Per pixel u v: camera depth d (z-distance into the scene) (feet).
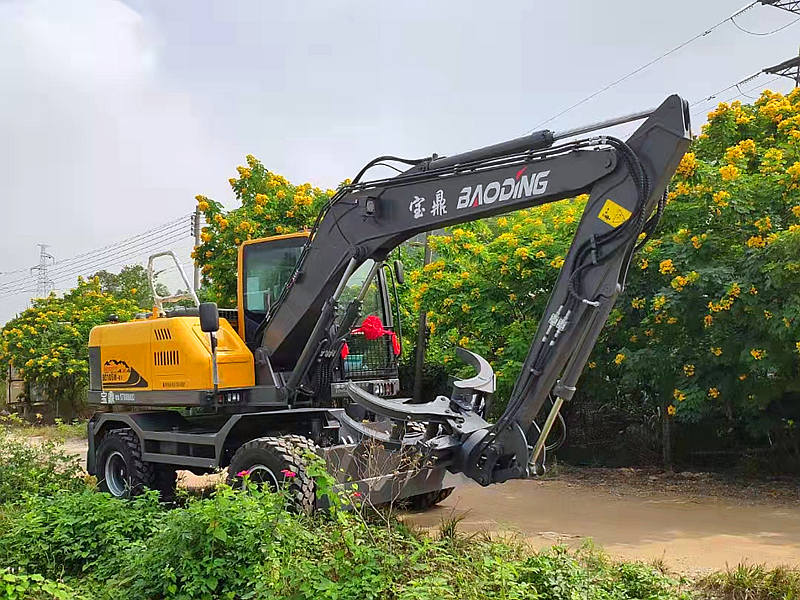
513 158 21.01
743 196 28.94
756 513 25.59
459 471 21.77
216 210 46.60
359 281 26.91
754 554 20.51
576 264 19.60
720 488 29.76
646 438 36.01
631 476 32.76
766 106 33.65
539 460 21.33
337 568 14.76
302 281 25.61
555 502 28.04
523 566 16.48
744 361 27.71
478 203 21.54
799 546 21.31
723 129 33.47
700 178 29.35
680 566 19.40
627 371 31.58
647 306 30.60
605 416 36.78
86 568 18.45
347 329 25.36
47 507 21.18
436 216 22.35
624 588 16.53
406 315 42.39
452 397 23.09
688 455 34.53
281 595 14.43
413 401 39.37
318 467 16.87
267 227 44.86
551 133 20.56
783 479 30.96
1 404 81.25
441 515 25.96
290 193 46.14
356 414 26.78
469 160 21.95
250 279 28.40
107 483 29.22
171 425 28.94
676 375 30.27
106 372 30.17
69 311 78.69
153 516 20.38
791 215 28.71
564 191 20.01
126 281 118.93
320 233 25.16
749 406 29.60
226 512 16.38
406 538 17.31
